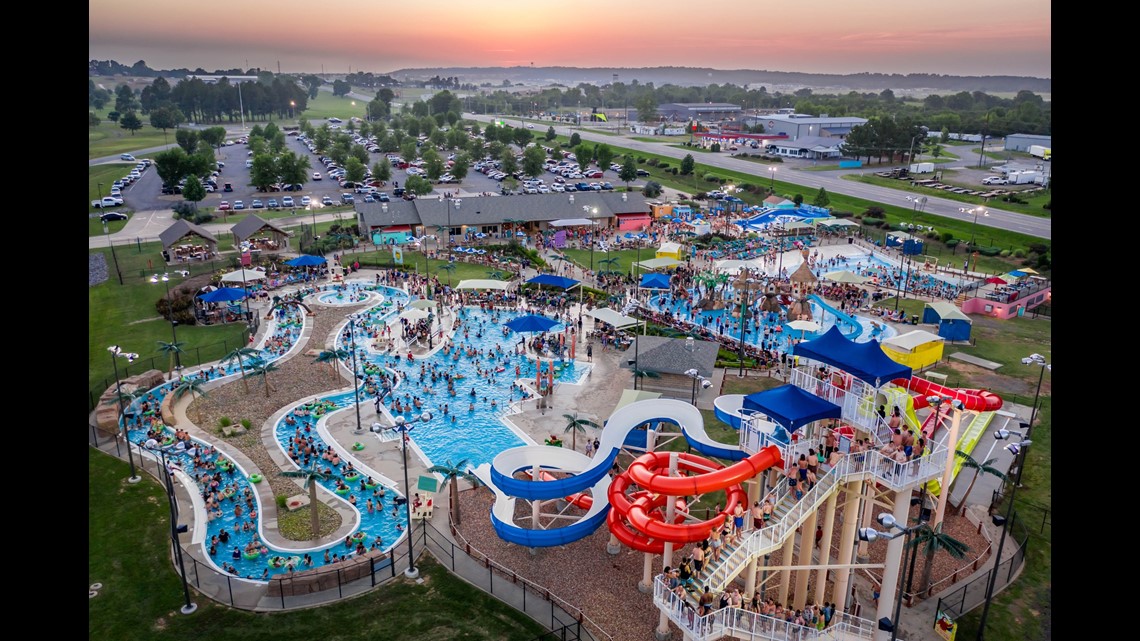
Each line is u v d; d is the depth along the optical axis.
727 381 62.94
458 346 72.38
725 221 128.00
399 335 74.94
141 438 51.88
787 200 146.75
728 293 88.56
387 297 87.62
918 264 105.44
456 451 51.94
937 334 74.44
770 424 35.38
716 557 30.62
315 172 189.38
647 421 42.34
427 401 59.78
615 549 39.78
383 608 35.06
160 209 138.25
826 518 32.91
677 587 30.12
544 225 120.81
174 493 45.03
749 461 33.16
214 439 52.25
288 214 137.38
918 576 37.38
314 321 78.81
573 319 79.81
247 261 97.31
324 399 59.81
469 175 194.25
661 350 61.53
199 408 57.12
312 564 38.91
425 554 39.59
